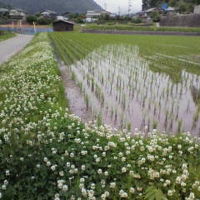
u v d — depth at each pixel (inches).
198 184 209.0
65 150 253.8
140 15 4916.3
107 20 4143.7
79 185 201.0
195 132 349.7
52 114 339.9
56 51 1077.1
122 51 1097.4
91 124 332.2
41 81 518.0
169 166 232.2
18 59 880.3
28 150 254.4
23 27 3959.2
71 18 4781.0
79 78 607.2
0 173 224.2
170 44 1453.0
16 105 390.3
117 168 234.1
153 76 634.2
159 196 176.9
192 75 658.8
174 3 4635.8
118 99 462.9
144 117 387.5
